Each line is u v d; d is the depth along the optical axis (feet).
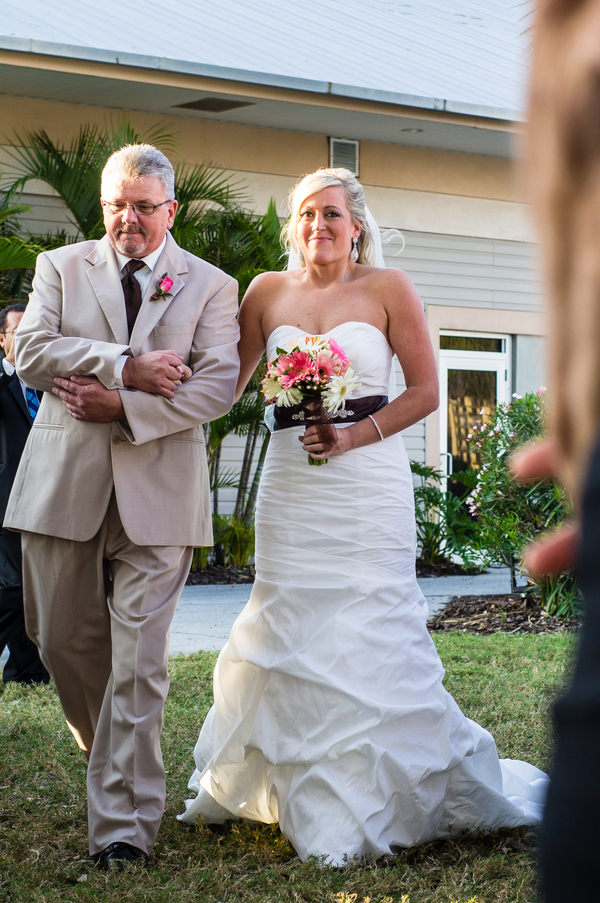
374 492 10.97
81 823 11.02
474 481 35.35
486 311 38.81
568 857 1.27
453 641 21.47
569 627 23.29
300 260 12.36
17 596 16.97
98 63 28.96
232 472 35.14
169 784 12.24
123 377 10.63
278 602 10.87
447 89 35.29
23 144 30.12
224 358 11.30
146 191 11.12
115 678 10.46
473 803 10.73
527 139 1.22
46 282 11.42
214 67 30.14
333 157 36.35
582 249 1.16
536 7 1.22
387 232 12.92
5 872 9.52
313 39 38.09
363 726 10.07
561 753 1.31
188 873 9.56
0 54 27.76
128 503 10.66
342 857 9.65
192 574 31.73
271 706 10.59
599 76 1.14
